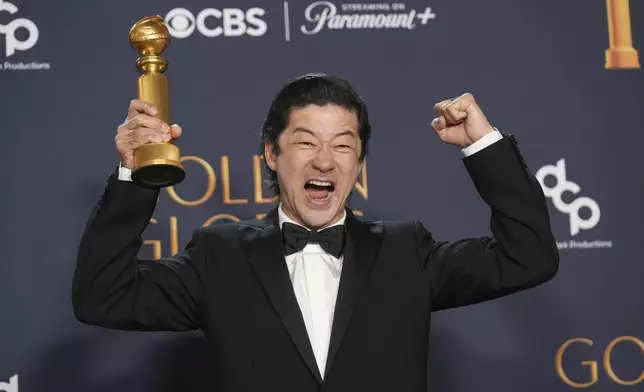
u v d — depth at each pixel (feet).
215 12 21.44
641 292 21.47
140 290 13.01
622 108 21.84
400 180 21.38
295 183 13.38
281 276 13.03
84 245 12.34
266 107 21.36
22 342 20.36
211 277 13.29
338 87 13.48
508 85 21.76
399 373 12.80
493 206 12.81
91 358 20.62
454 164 21.54
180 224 21.01
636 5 21.94
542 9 21.97
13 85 20.77
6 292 20.36
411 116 21.56
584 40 21.97
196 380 20.94
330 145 13.16
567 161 21.65
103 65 21.09
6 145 20.62
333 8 21.70
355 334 12.78
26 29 20.93
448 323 21.27
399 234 13.83
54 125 20.81
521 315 21.35
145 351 20.88
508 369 21.22
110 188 12.28
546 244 12.76
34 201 20.61
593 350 21.35
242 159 21.22
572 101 21.80
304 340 12.54
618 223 21.57
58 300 20.54
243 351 12.78
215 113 21.26
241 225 14.21
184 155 21.13
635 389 21.35
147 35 12.27
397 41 21.74
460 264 13.38
